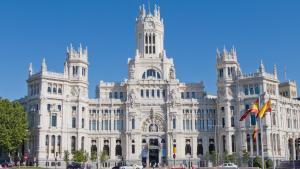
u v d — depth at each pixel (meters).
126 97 192.50
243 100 182.62
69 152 177.00
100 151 183.50
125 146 187.25
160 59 199.38
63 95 182.12
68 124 180.88
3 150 166.75
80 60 187.62
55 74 181.88
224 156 175.00
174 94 191.38
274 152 175.38
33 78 181.75
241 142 180.38
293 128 192.75
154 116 190.88
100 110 191.62
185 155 188.75
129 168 144.50
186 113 192.50
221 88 190.00
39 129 173.00
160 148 188.50
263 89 178.88
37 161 170.62
